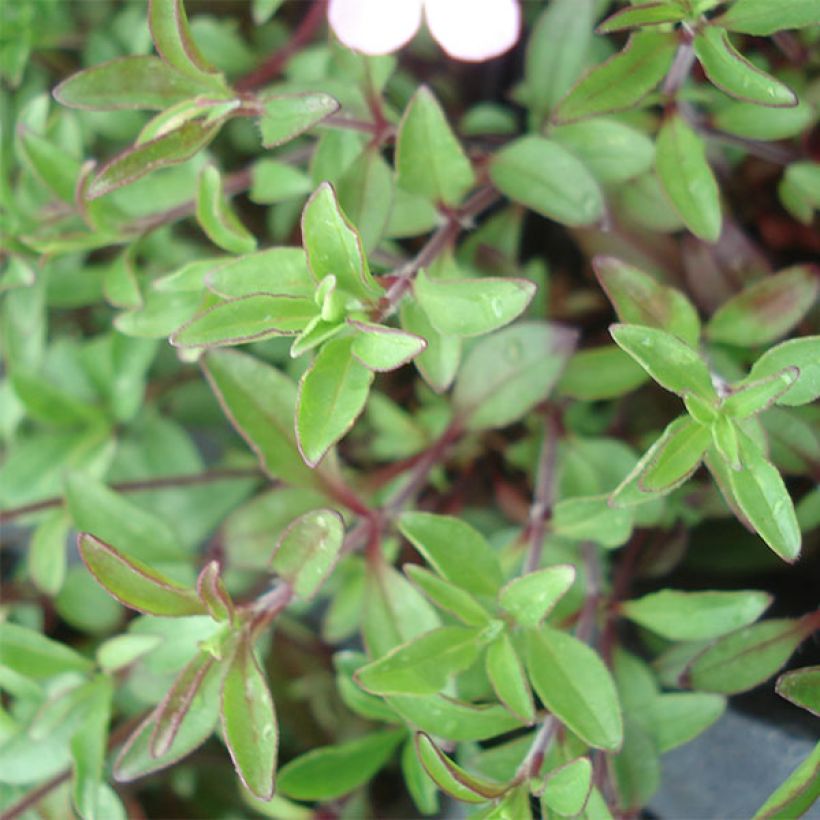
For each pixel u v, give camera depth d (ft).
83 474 0.68
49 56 0.82
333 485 0.65
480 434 0.77
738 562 0.71
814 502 0.65
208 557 0.70
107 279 0.68
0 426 0.78
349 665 0.66
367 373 0.56
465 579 0.61
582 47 0.71
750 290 0.65
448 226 0.66
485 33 0.57
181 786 0.76
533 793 0.57
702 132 0.68
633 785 0.62
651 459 0.55
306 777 0.65
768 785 0.64
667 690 0.69
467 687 0.64
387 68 0.66
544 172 0.66
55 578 0.71
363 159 0.65
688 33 0.59
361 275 0.56
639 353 0.56
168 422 0.79
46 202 0.74
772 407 0.63
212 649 0.57
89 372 0.77
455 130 0.77
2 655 0.66
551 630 0.59
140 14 0.80
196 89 0.60
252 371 0.63
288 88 0.67
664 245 0.72
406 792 0.75
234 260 0.58
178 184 0.73
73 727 0.66
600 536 0.64
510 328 0.67
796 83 0.71
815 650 0.65
